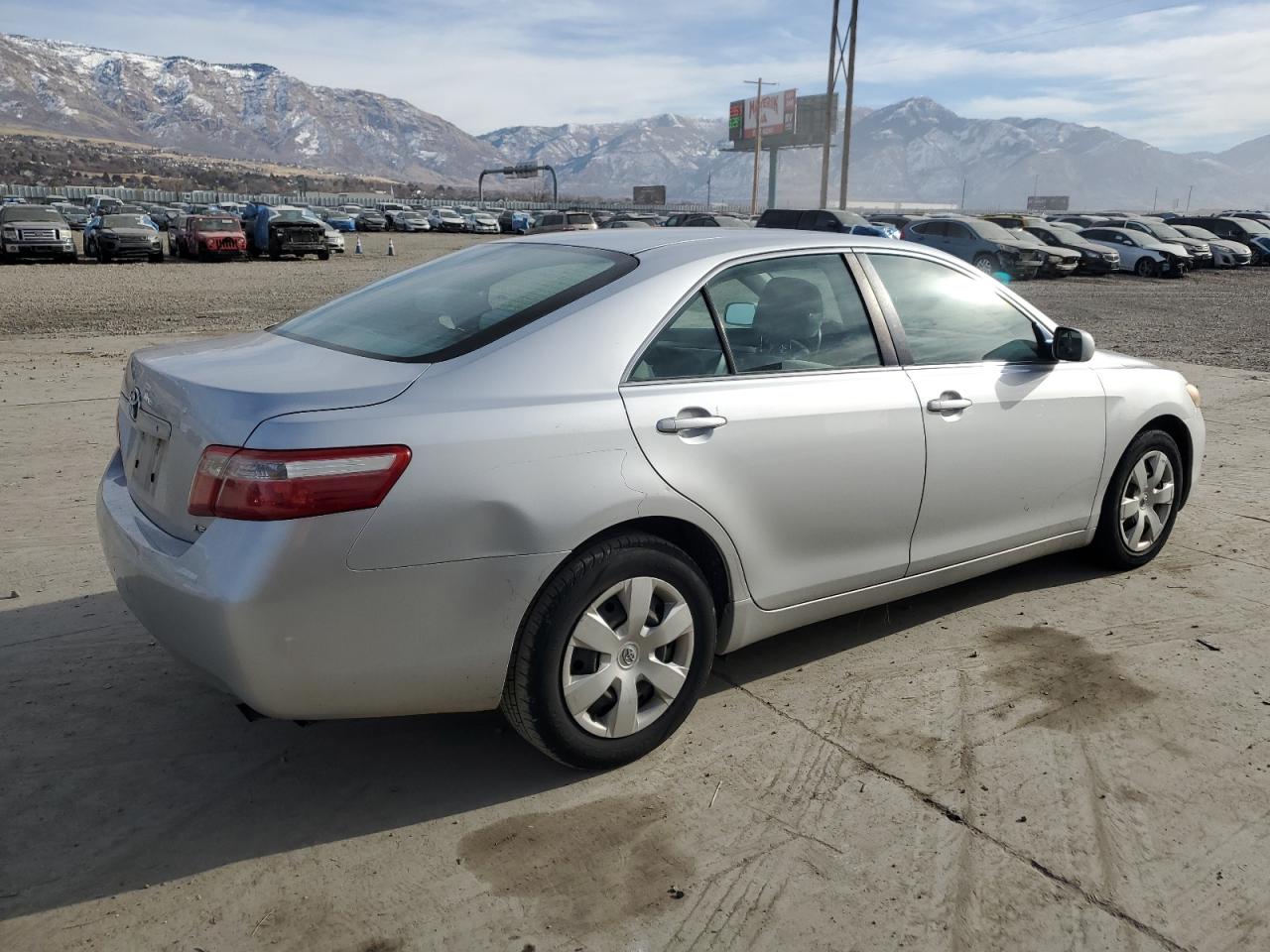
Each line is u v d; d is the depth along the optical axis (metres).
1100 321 17.12
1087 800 2.96
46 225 29.83
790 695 3.59
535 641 2.82
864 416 3.48
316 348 3.11
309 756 3.20
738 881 2.61
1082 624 4.23
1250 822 2.87
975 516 3.96
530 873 2.64
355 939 2.39
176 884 2.58
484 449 2.69
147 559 2.73
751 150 143.25
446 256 3.93
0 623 4.05
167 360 3.09
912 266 3.90
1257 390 10.09
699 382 3.16
